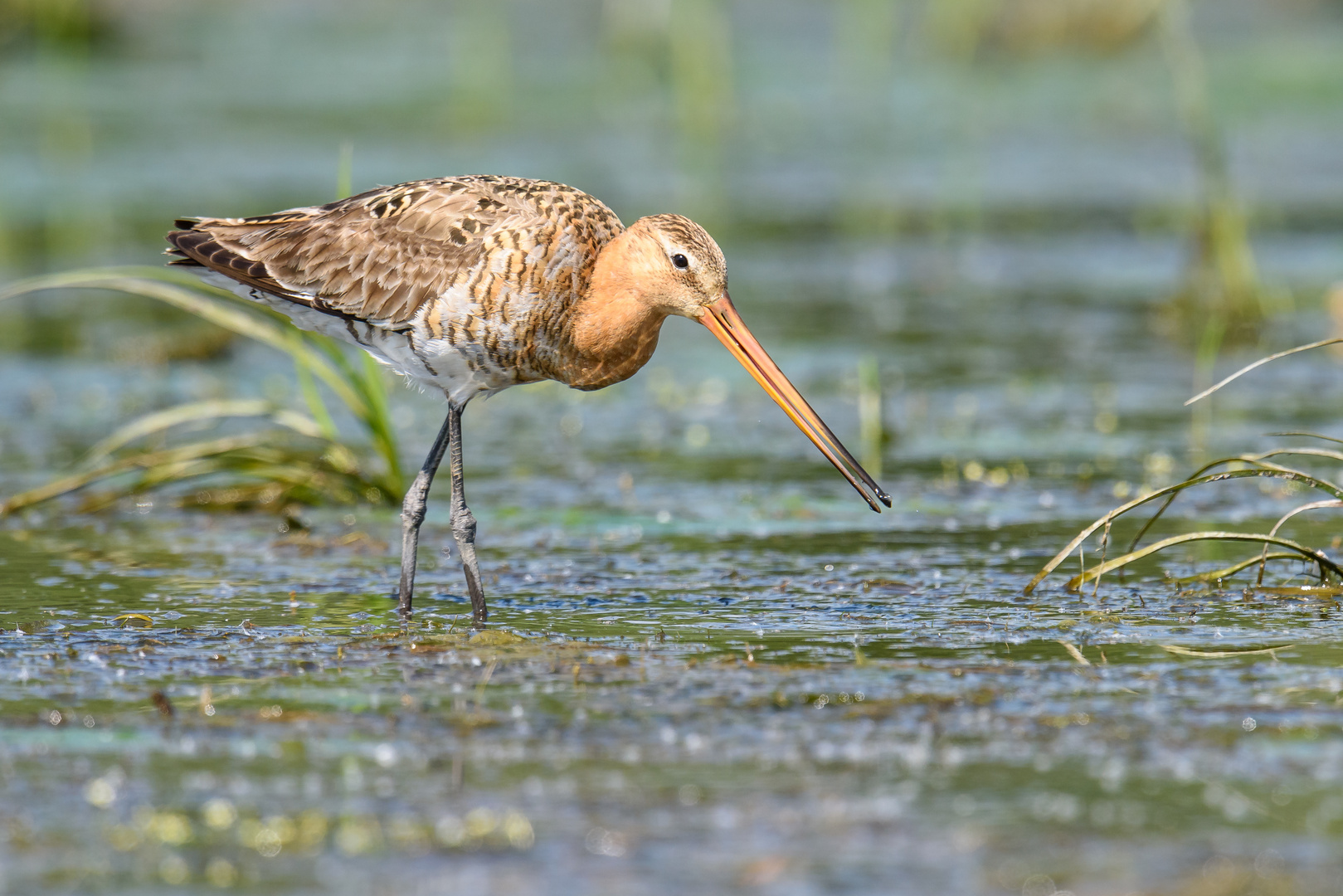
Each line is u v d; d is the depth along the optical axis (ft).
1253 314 68.64
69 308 74.69
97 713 30.19
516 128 108.17
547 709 30.40
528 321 38.14
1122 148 105.29
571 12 147.33
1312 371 62.85
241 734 29.14
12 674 32.50
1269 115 109.81
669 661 33.27
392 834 25.04
